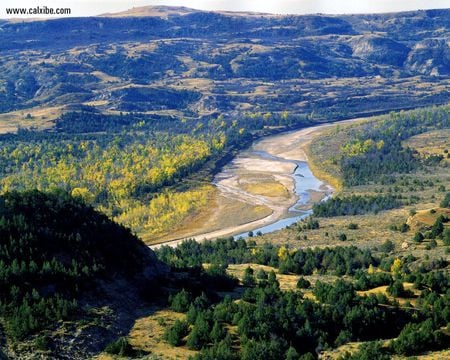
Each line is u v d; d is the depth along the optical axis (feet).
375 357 309.42
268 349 313.53
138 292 393.29
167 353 320.91
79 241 402.72
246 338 327.88
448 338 335.06
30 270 359.66
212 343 329.11
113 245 419.13
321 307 373.20
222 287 428.56
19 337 319.68
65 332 329.11
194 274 438.81
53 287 359.66
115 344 324.80
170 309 376.68
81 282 370.73
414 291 424.46
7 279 349.41
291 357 312.91
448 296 387.55
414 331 330.75
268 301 385.70
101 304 363.97
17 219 398.01
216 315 356.59
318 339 339.77
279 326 344.90
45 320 333.62
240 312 355.15
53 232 401.70
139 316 366.63
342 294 396.57
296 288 446.60
